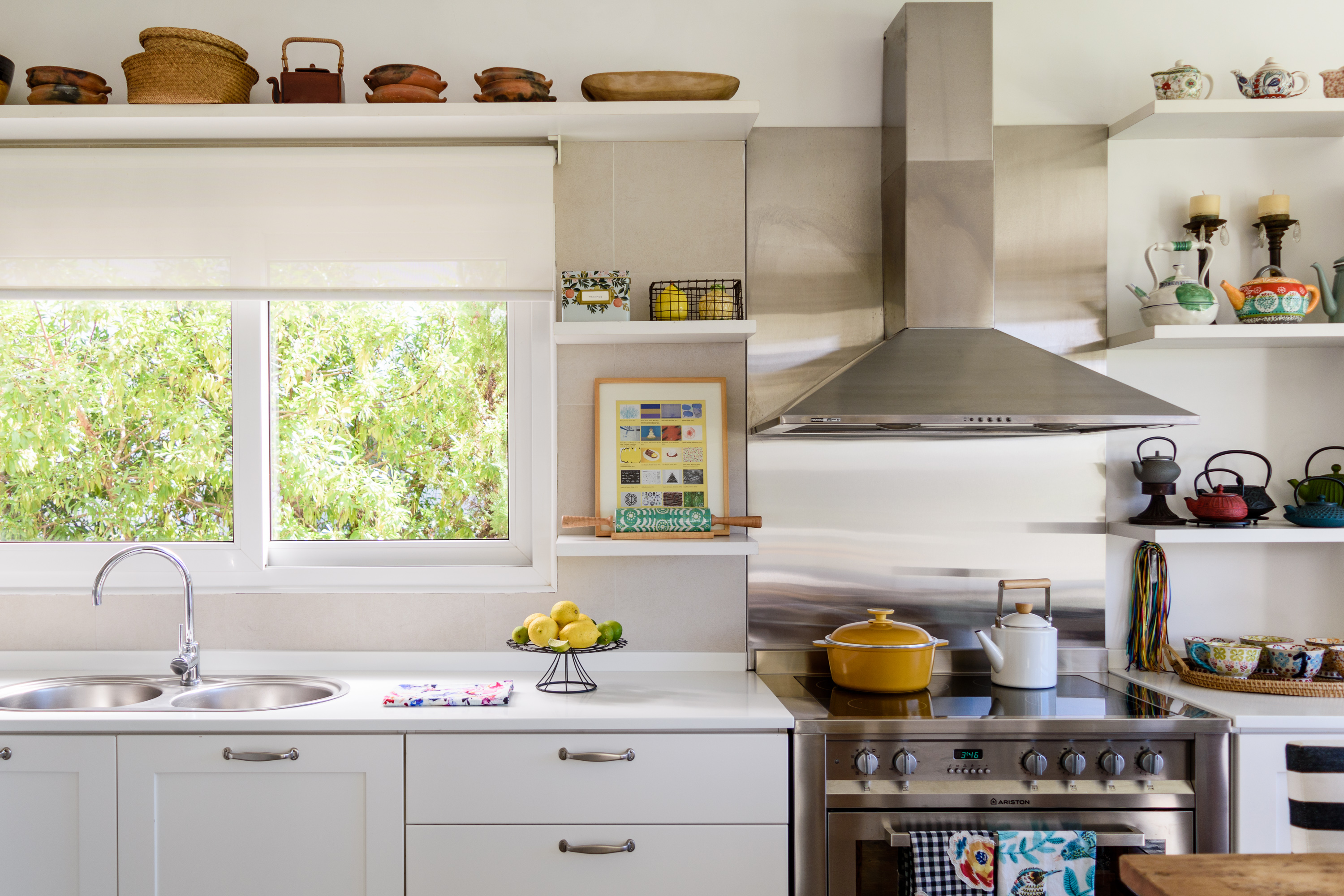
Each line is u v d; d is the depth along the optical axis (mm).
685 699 2035
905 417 1882
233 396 2422
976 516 2395
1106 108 2451
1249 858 1181
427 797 1865
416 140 2330
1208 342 2332
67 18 2373
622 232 2393
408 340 2479
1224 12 2459
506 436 2480
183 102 2148
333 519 2479
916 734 1851
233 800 1864
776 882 1868
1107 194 2449
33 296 2268
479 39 2402
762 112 2414
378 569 2398
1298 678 2193
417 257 2303
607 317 2234
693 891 1868
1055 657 2191
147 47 2145
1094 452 2408
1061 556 2400
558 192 2381
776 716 1878
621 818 1869
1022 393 1979
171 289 2283
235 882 1868
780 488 2385
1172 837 1864
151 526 2453
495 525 2480
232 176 2289
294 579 2389
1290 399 2447
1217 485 2424
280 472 2473
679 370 2398
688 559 2385
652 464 2375
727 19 2420
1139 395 1977
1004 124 2439
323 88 2186
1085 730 1858
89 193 2275
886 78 2393
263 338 2428
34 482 2449
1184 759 1884
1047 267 2428
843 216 2414
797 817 1854
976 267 2250
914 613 2383
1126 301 2451
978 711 1940
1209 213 2369
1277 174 2465
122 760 1853
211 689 2199
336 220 2295
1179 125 2354
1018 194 2432
